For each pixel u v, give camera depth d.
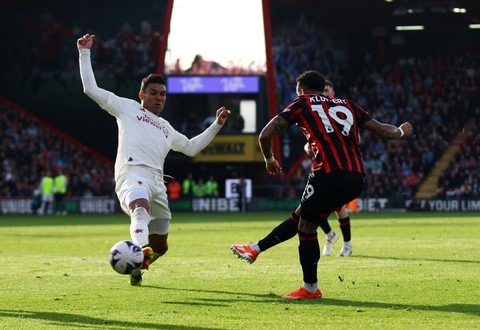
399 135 18.52
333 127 18.17
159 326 15.38
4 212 89.94
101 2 94.06
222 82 92.06
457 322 15.41
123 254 17.44
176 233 47.09
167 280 22.58
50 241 41.28
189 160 92.19
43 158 96.00
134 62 93.81
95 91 19.95
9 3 95.62
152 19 92.69
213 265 26.78
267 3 88.94
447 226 51.41
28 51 97.75
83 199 89.62
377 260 28.02
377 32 103.69
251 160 92.19
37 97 98.50
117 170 20.23
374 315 16.30
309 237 18.52
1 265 27.70
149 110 20.67
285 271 24.66
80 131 98.50
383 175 90.25
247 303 18.08
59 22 96.25
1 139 96.94
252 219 67.19
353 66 103.50
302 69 96.81
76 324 15.70
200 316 16.45
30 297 19.41
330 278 22.56
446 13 100.62
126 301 18.64
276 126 18.30
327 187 18.05
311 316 16.25
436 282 21.47
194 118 92.69
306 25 96.81
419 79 103.44
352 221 60.03
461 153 91.50
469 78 102.81
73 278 23.39
